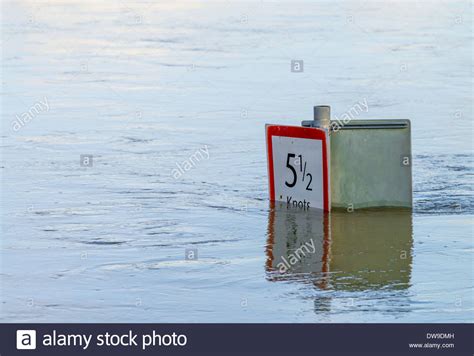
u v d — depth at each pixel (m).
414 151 21.23
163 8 47.50
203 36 39.16
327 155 16.25
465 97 27.41
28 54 36.06
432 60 33.38
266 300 11.84
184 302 11.80
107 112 26.28
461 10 45.44
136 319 11.29
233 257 13.73
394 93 28.02
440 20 42.41
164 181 18.95
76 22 43.84
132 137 23.17
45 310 11.60
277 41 37.38
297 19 42.94
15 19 44.81
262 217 16.14
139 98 28.14
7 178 19.19
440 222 15.65
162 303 11.78
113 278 12.80
